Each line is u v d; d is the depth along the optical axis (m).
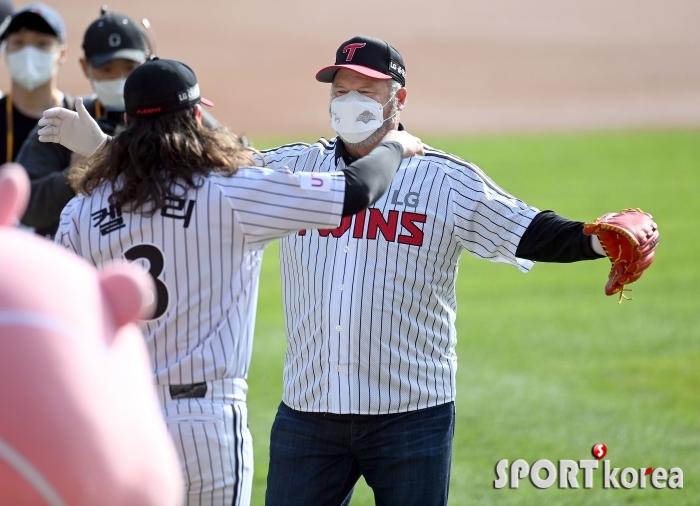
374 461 13.02
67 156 17.97
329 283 12.97
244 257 10.48
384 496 13.03
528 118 92.75
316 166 13.75
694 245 44.06
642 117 92.62
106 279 7.68
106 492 7.06
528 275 41.75
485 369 28.75
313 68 110.56
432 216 12.95
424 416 12.98
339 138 13.79
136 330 8.13
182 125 10.24
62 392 6.98
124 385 7.43
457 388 26.91
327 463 13.14
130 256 10.20
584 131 84.44
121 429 7.23
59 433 6.92
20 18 19.72
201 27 127.19
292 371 13.48
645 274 39.84
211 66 110.75
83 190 10.50
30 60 19.62
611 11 145.50
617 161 66.88
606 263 43.66
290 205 10.11
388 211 12.94
